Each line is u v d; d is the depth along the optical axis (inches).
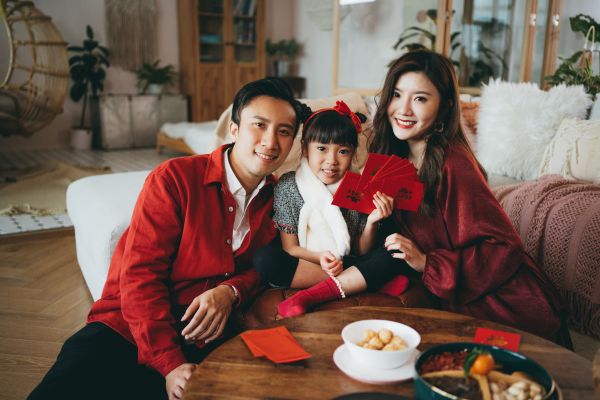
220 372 33.1
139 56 267.1
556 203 74.5
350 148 57.4
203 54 273.0
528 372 29.4
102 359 46.4
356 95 90.4
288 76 294.4
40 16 183.0
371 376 32.1
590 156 90.2
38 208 139.8
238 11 273.1
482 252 51.9
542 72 156.8
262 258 53.3
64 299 87.3
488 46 160.6
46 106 189.9
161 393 51.8
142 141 258.1
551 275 73.6
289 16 303.1
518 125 110.0
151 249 48.4
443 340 37.1
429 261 52.2
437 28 151.1
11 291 90.0
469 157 55.2
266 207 56.2
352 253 58.7
